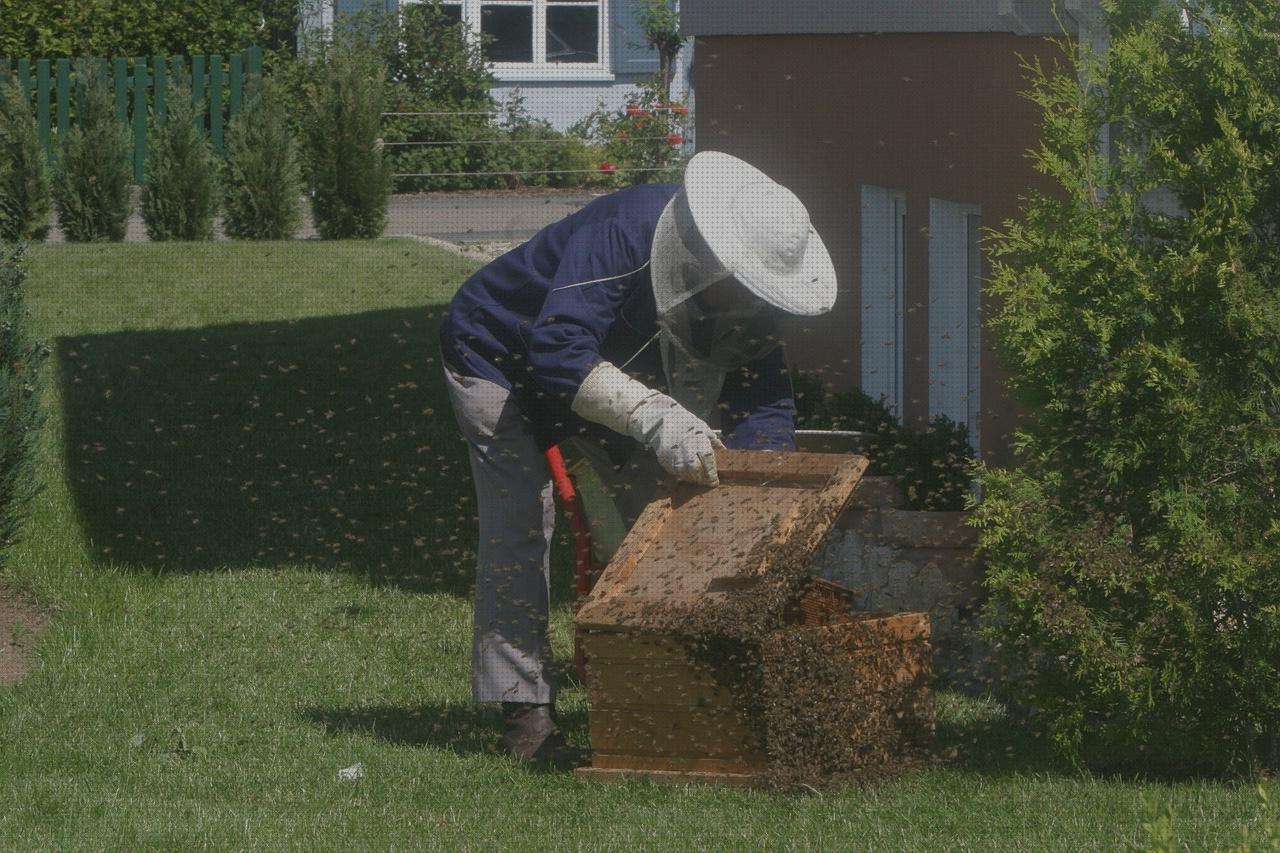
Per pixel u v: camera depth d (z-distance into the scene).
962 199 16.94
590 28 56.91
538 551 11.59
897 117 18.97
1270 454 10.18
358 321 29.38
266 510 19.64
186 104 39.03
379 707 13.27
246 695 13.58
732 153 24.39
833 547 14.84
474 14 56.19
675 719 10.51
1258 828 9.23
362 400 24.59
